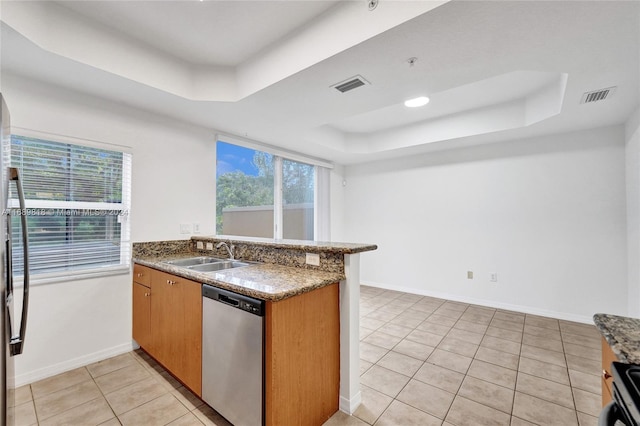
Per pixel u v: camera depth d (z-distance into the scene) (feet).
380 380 6.91
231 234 11.71
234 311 5.04
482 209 12.91
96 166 7.82
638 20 4.75
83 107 7.43
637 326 3.27
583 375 7.07
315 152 14.37
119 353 8.09
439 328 10.11
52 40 5.54
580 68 6.30
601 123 9.91
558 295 11.16
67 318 7.25
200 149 10.19
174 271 6.48
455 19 4.77
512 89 9.59
